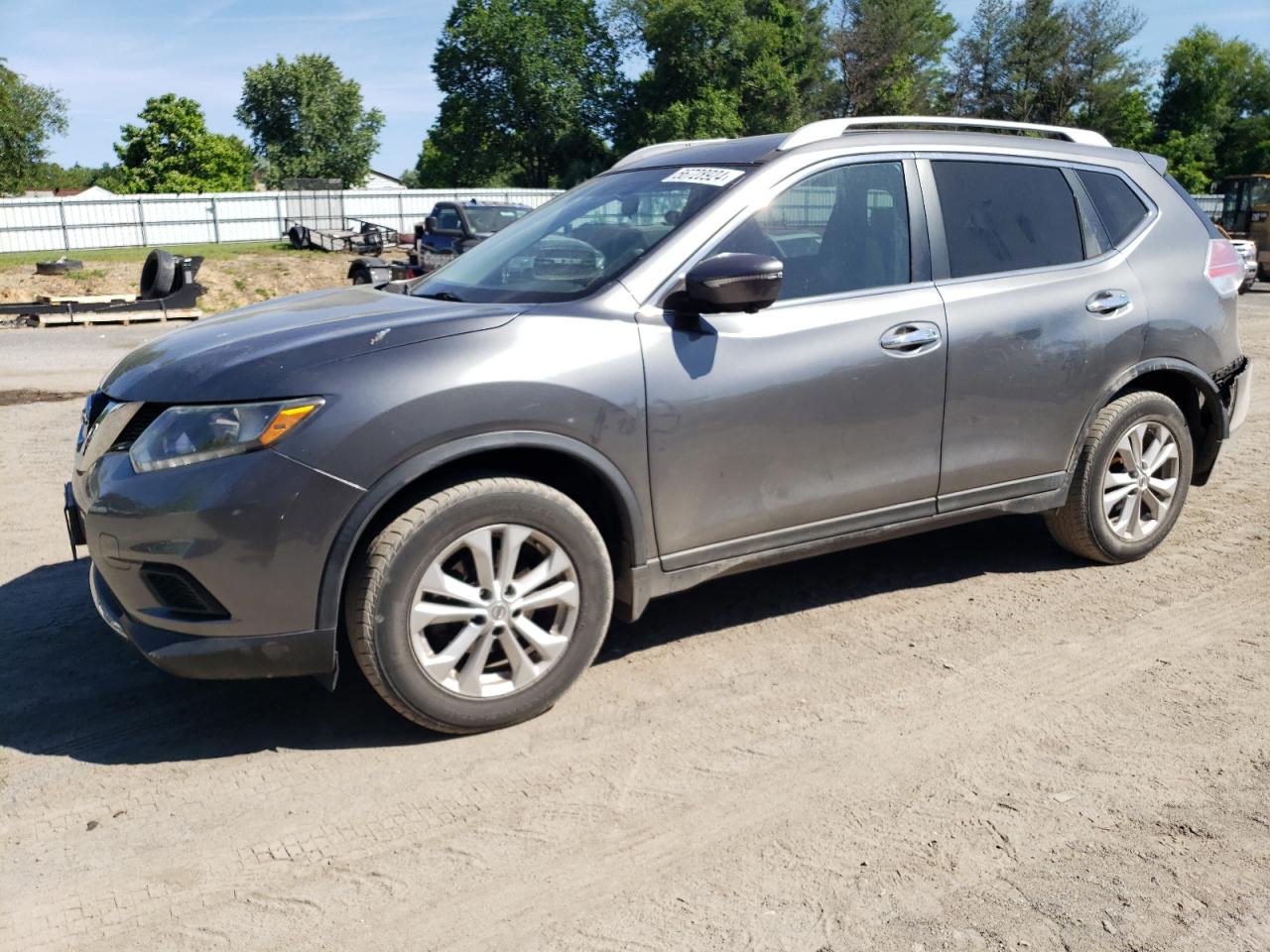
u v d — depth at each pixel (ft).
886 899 7.89
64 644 12.69
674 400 10.75
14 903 7.96
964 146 13.24
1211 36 244.22
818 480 11.80
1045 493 13.78
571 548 10.45
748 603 13.84
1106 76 207.72
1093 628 12.91
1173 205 14.89
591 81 222.48
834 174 12.16
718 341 11.03
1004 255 13.17
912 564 15.20
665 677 11.73
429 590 9.84
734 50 200.13
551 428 10.10
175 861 8.49
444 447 9.68
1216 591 14.05
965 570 14.94
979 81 214.69
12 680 11.72
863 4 210.79
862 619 13.29
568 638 10.63
